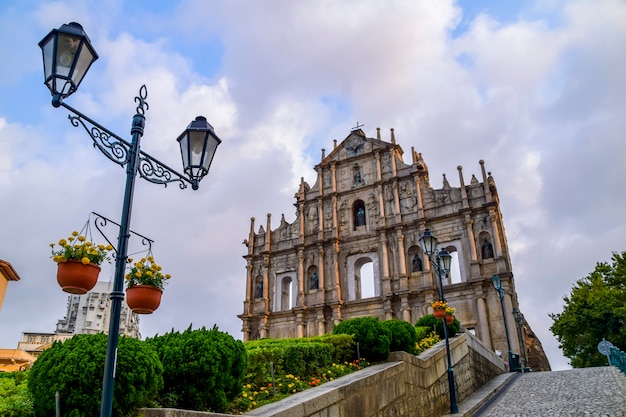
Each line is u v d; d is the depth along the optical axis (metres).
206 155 10.40
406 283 45.78
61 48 8.04
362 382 13.28
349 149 56.47
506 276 41.47
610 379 23.02
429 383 18.53
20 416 7.47
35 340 43.88
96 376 7.88
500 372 33.41
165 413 7.71
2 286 23.06
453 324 27.66
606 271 53.84
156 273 10.35
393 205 50.28
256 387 12.41
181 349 10.07
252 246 57.22
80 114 8.19
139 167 9.23
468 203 45.84
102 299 101.62
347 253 51.19
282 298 53.75
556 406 18.22
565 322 50.56
